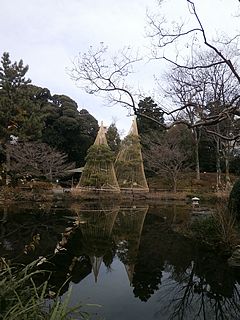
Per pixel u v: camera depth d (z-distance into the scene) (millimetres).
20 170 19328
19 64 19844
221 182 24797
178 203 22578
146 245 8711
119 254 7707
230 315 4422
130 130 28531
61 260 6730
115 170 27922
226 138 5449
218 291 5301
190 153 28109
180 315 4414
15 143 19953
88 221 12852
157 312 4516
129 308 4633
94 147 25297
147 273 6285
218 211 8758
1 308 2193
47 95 32094
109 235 10133
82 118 32875
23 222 11438
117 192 24844
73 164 27828
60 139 29953
